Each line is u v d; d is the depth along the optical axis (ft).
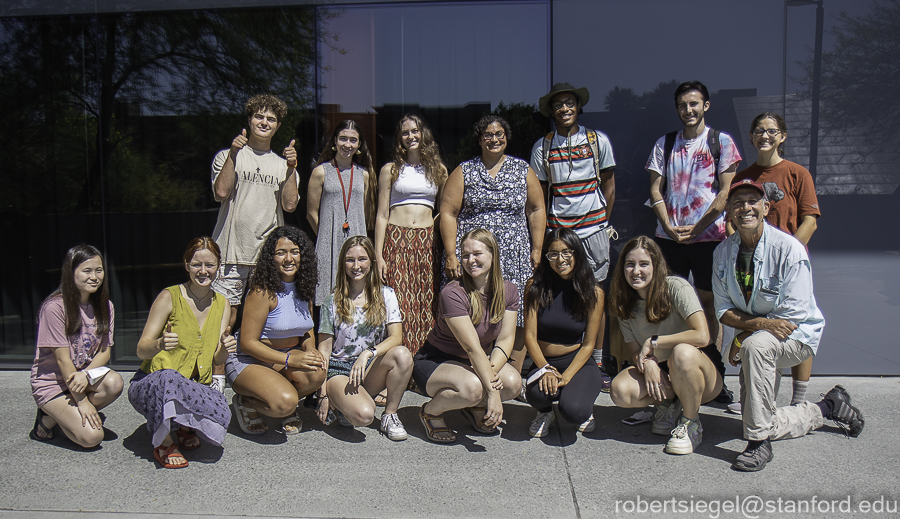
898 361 13.80
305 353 10.56
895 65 13.38
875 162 13.60
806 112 13.75
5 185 15.15
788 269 9.97
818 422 10.64
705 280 13.07
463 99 14.65
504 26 14.46
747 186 9.88
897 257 13.62
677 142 13.17
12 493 8.64
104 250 15.12
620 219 14.32
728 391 12.47
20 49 14.89
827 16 13.53
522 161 12.60
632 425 11.27
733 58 13.87
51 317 9.79
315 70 14.74
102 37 14.79
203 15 14.69
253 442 10.48
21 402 12.71
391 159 14.84
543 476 9.16
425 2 14.52
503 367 10.65
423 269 12.66
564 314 10.88
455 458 9.84
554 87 13.58
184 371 10.23
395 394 10.68
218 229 12.93
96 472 9.31
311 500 8.45
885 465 9.41
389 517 8.01
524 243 12.39
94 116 14.94
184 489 8.77
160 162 14.98
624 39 14.10
